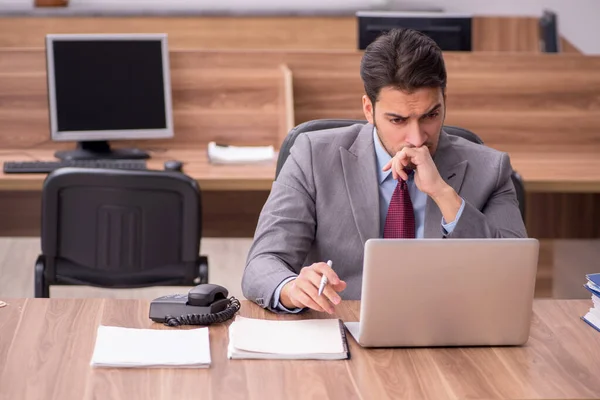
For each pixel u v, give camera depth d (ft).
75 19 23.43
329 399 5.87
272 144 15.44
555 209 17.08
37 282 11.09
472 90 15.60
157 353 6.47
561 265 17.15
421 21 15.90
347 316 7.38
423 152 7.84
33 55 14.93
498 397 5.95
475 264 6.57
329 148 8.56
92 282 11.14
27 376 6.12
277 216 8.30
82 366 6.30
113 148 14.96
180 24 23.89
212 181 13.24
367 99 8.27
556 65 15.58
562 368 6.45
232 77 15.26
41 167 13.43
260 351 6.50
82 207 10.84
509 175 8.57
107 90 14.37
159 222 10.94
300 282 7.09
